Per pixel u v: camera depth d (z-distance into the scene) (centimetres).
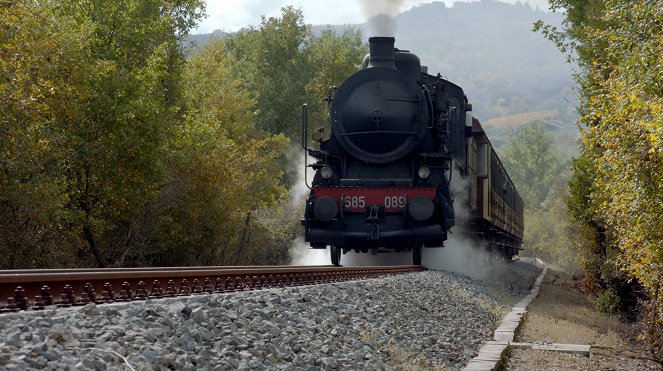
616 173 1138
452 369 911
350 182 1955
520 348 1262
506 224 3684
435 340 1052
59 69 1577
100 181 1767
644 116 1016
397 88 1992
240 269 1108
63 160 1681
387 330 982
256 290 912
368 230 1856
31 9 1548
